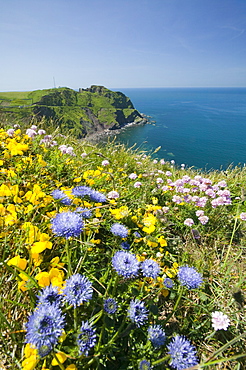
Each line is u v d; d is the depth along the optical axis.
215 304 2.26
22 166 3.18
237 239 3.48
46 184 3.06
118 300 1.91
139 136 101.69
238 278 2.62
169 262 2.61
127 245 2.26
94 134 119.06
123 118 154.38
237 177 5.80
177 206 3.82
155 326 1.68
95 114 145.88
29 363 1.30
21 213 2.32
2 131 4.38
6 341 1.48
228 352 1.93
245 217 3.26
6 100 134.00
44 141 4.23
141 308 1.49
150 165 6.13
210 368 1.80
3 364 1.45
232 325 2.10
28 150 3.76
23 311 1.68
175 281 2.29
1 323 1.50
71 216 1.61
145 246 2.61
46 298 1.32
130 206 3.34
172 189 4.34
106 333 1.64
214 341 2.03
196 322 2.08
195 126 128.38
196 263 2.69
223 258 3.02
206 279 2.47
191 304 2.22
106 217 2.80
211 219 3.63
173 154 68.56
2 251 1.98
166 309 2.20
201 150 74.00
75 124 125.94
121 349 1.68
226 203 3.78
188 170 7.19
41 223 2.27
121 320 1.83
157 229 2.87
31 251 1.76
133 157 6.26
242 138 92.56
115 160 5.29
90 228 2.41
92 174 3.61
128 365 1.61
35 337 1.09
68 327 1.54
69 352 1.36
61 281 1.59
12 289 1.75
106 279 2.04
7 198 2.50
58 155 3.99
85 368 1.40
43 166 3.28
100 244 2.54
